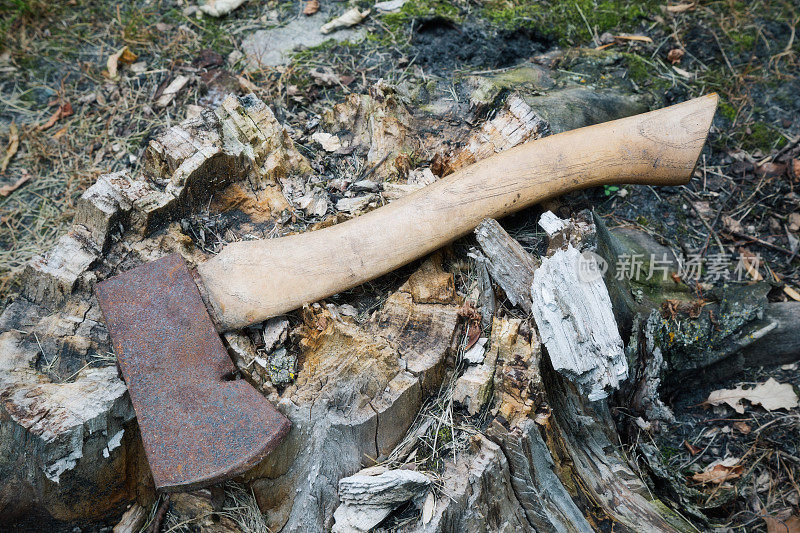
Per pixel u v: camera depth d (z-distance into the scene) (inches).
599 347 14.8
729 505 18.1
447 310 16.0
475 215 16.5
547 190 17.1
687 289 21.0
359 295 16.7
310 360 15.5
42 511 14.8
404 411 15.0
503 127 19.1
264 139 18.4
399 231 16.1
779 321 19.8
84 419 13.9
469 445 14.7
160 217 16.8
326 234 16.2
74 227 16.6
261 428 14.1
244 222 17.7
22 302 16.2
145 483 15.7
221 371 14.6
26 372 15.1
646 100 23.6
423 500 14.3
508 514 15.0
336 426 14.6
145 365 14.4
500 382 15.0
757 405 19.8
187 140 17.6
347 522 14.2
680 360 19.7
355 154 20.1
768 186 23.4
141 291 15.0
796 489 18.3
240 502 15.6
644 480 17.8
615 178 17.3
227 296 15.5
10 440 14.1
